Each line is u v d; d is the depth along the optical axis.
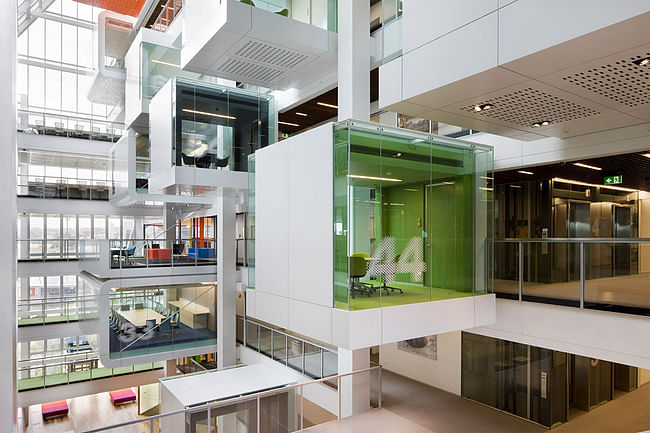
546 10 4.35
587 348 6.89
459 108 6.36
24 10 22.20
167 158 10.36
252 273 9.00
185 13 10.12
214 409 7.45
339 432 8.41
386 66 6.43
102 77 15.30
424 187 7.52
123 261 13.33
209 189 11.22
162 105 10.83
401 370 12.82
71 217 22.53
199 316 14.38
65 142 18.59
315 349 10.85
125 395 18.28
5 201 3.81
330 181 6.73
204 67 10.20
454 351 11.14
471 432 8.68
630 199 10.67
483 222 8.48
